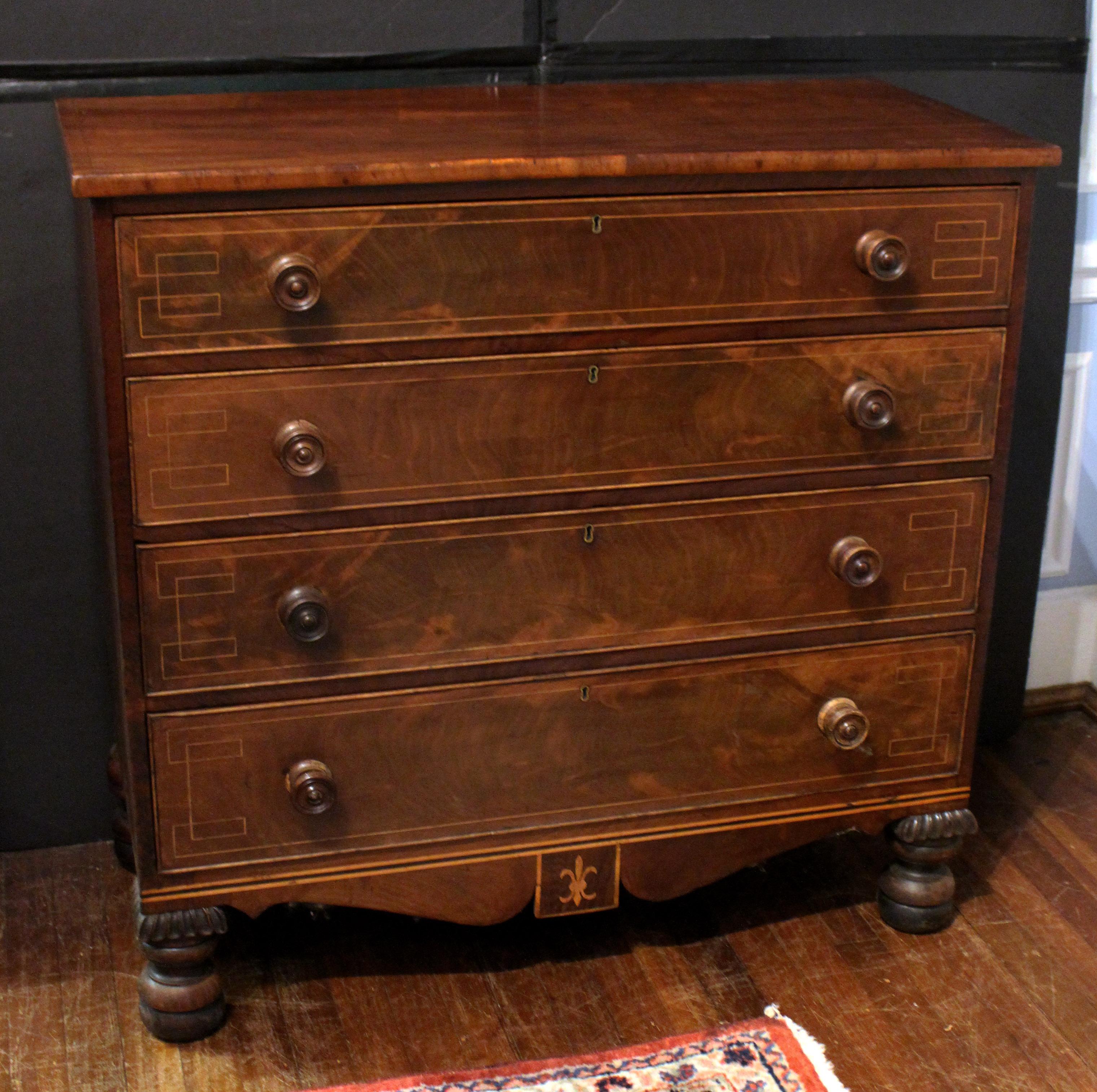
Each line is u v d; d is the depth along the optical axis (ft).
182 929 7.39
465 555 7.09
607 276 6.81
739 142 6.91
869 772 8.10
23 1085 7.42
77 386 8.35
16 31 7.67
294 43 8.07
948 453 7.55
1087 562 10.66
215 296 6.40
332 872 7.50
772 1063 7.55
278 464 6.72
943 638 7.93
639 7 8.45
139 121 7.18
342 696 7.18
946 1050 7.73
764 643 7.66
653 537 7.30
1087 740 10.50
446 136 6.94
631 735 7.64
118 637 7.09
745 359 7.11
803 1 8.67
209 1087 7.43
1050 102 9.15
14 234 8.00
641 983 8.18
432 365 6.75
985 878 9.05
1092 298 9.78
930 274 7.19
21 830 9.20
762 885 8.98
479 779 7.52
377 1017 7.91
